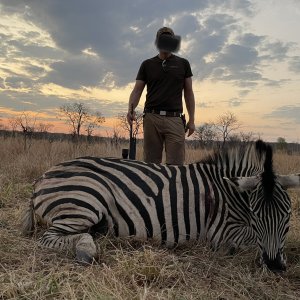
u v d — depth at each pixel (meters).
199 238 4.41
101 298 2.96
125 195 4.34
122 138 13.18
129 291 3.20
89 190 4.27
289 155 13.36
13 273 3.38
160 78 6.33
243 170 4.57
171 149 6.43
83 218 4.18
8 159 10.53
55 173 4.49
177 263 3.83
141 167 4.54
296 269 3.97
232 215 4.41
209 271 3.86
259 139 4.85
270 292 3.49
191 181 4.50
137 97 6.65
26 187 7.34
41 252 3.97
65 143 12.58
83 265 3.74
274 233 3.84
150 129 6.51
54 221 4.26
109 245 4.26
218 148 4.83
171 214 4.35
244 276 3.69
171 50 6.18
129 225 4.32
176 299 3.13
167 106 6.36
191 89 6.65
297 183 4.07
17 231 4.70
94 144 12.27
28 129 15.13
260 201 3.94
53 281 3.21
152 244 4.31
